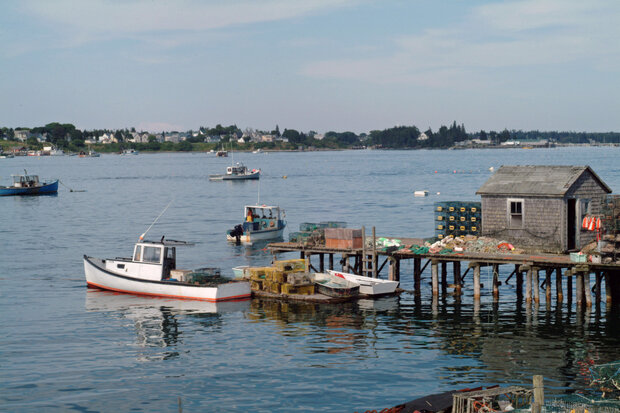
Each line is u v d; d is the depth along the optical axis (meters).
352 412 24.92
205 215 96.50
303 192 136.12
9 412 25.23
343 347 32.59
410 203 108.81
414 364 29.91
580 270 37.44
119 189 151.50
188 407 25.66
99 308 40.78
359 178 183.50
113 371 29.55
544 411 21.86
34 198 128.25
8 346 33.03
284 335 34.78
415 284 44.84
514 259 39.47
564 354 30.84
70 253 62.81
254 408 25.47
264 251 63.72
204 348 32.69
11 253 62.75
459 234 46.69
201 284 42.81
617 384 26.31
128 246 67.44
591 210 42.88
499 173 45.62
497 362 29.91
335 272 45.53
